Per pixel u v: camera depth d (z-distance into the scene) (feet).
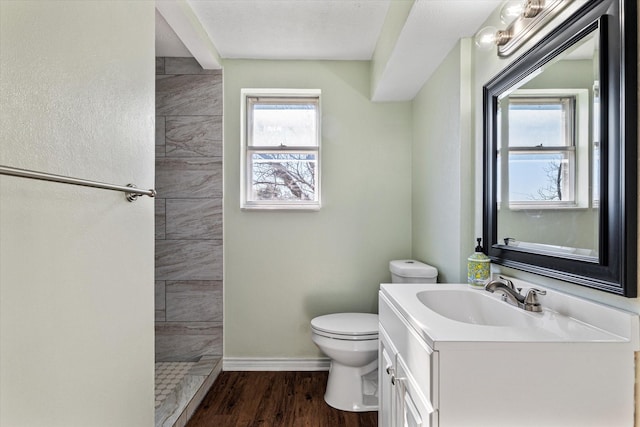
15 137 2.12
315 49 8.53
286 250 9.05
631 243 2.98
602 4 3.25
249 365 9.02
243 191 9.16
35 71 2.27
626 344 3.02
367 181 9.14
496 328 3.36
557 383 3.02
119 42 3.27
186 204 8.92
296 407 7.30
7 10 2.06
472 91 5.94
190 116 8.91
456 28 5.62
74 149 2.64
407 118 9.16
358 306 9.12
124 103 3.36
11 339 2.11
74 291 2.65
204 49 7.80
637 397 3.02
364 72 9.12
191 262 8.93
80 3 2.71
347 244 9.12
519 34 4.51
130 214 3.46
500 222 5.08
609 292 3.14
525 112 4.44
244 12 6.94
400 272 7.37
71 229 2.62
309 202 9.37
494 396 3.03
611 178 3.15
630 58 2.97
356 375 7.35
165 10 6.31
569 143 3.70
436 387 3.03
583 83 3.50
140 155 3.67
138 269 3.61
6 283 2.08
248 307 9.04
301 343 9.07
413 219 9.00
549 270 3.94
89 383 2.81
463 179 6.01
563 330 3.28
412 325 3.70
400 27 5.84
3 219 2.05
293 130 9.42
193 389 7.34
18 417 2.16
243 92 9.13
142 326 3.69
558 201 3.87
